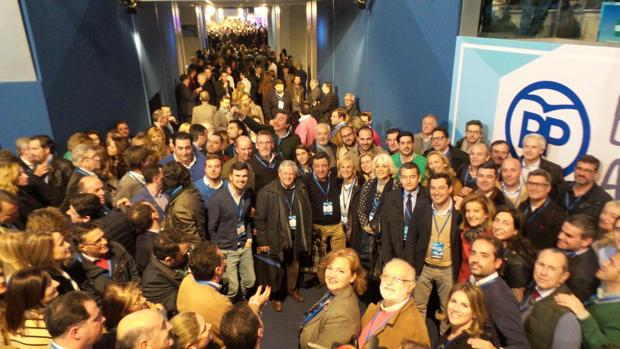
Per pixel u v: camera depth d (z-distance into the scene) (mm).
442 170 3984
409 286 2189
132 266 2941
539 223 3188
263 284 4156
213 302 2379
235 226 3789
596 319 2293
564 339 2152
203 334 2053
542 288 2330
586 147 3404
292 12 16391
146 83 8305
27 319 2014
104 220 2984
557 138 3650
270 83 11172
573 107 3469
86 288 2658
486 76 4375
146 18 8477
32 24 4387
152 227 3209
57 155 4734
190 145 4270
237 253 3852
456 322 2182
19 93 4488
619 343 2193
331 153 5328
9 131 4586
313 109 9047
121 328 1767
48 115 4625
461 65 4719
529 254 2805
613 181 3203
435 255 3322
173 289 2709
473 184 4047
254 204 4230
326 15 10633
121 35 6922
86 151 3898
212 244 2502
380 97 7184
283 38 17719
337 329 2209
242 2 11625
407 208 3607
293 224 3998
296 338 3783
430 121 5070
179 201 3451
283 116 5461
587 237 2484
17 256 2383
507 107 4133
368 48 7672
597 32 3750
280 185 3949
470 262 2449
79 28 5410
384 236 3660
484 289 2371
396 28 6379
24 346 2012
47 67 4625
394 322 2148
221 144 4688
